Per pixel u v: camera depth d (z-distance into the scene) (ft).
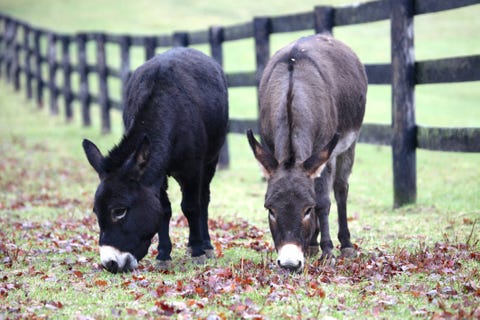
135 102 29.53
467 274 25.93
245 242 34.40
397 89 40.65
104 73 81.46
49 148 74.43
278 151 25.61
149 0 188.96
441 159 61.26
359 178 54.29
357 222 38.22
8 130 88.74
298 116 26.35
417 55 118.01
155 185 27.32
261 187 51.70
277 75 28.68
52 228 38.42
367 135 44.60
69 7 188.65
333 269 27.07
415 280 25.72
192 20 164.76
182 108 29.09
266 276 26.21
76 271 28.07
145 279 26.43
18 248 32.19
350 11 44.73
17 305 23.45
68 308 23.27
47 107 110.01
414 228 35.70
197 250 30.32
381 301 22.89
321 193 27.40
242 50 131.95
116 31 156.56
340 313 21.94
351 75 30.96
